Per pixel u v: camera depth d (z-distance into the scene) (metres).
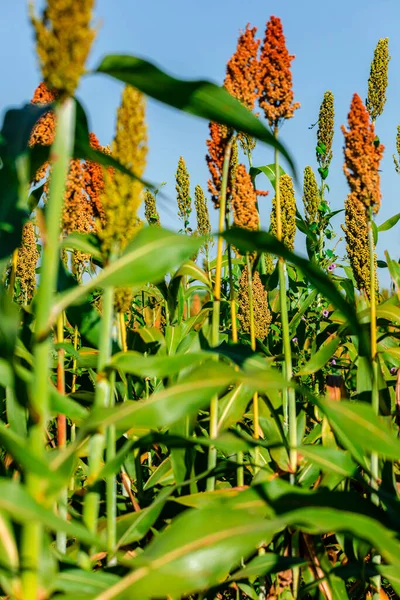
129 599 1.59
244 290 4.72
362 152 2.53
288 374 2.77
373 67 7.47
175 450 2.69
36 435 1.57
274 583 2.75
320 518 1.70
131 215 1.98
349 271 6.69
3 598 1.77
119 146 1.96
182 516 1.79
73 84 1.54
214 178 2.84
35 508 1.36
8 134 2.03
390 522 2.13
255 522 1.75
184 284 6.29
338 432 2.34
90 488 1.94
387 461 2.51
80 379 4.52
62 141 1.60
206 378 1.85
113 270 1.73
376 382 2.60
